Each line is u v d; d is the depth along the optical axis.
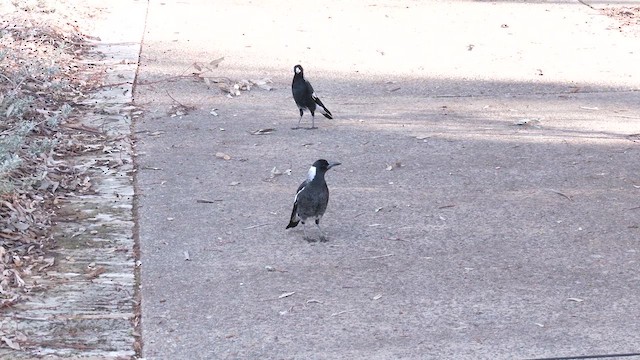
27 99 13.72
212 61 17.38
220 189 11.67
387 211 11.03
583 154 13.16
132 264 9.47
